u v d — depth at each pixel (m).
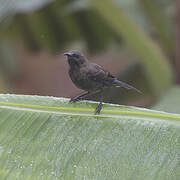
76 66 9.14
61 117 6.57
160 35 14.36
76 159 6.06
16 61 20.11
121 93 13.86
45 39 15.80
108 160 6.05
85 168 5.96
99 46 15.95
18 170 5.89
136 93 14.13
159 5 14.56
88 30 15.58
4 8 9.86
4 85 16.80
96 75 9.09
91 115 6.60
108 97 13.80
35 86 23.38
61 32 15.66
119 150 6.15
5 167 5.93
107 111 6.68
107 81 9.28
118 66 22.67
